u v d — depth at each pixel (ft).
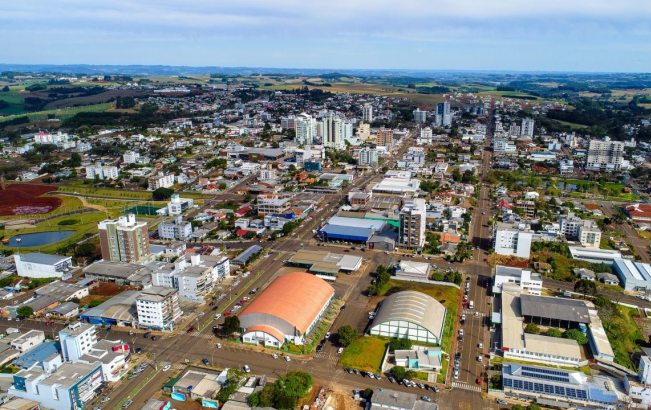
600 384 585.63
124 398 569.64
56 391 541.34
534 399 567.18
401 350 647.15
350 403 557.33
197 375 597.52
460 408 552.00
